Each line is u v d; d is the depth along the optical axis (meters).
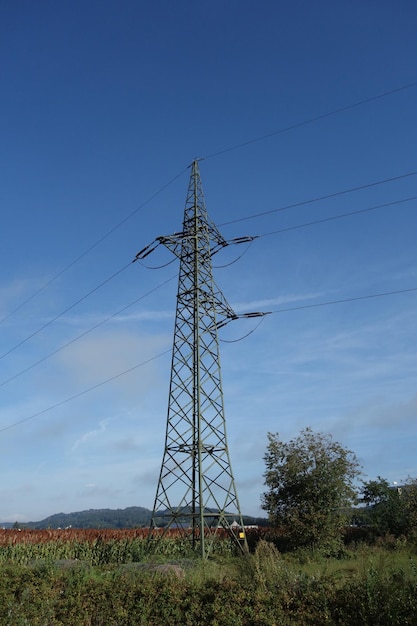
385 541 29.44
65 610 12.54
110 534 36.16
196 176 37.50
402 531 33.62
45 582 14.84
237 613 10.94
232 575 14.11
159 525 30.98
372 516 35.19
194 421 30.42
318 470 31.78
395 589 10.19
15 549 30.48
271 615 10.51
